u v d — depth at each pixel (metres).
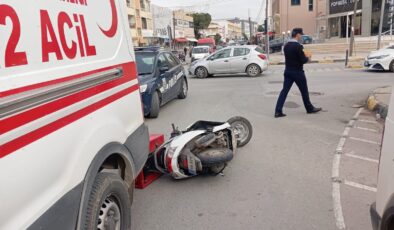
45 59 2.20
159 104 9.12
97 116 2.74
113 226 2.84
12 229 1.83
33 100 2.00
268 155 5.64
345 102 9.88
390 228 2.43
